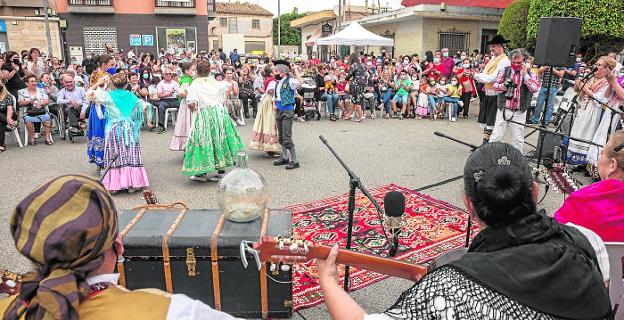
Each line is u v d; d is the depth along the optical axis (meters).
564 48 5.52
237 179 2.88
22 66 10.16
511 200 1.15
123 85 5.41
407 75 12.00
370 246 4.02
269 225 2.82
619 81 5.97
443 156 7.45
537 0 12.14
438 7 17.42
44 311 0.90
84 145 8.36
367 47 22.72
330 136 9.21
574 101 6.15
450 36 18.36
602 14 11.23
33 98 8.20
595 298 1.14
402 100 11.84
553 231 1.20
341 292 1.43
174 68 11.14
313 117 11.86
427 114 11.99
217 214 2.99
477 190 1.20
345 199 5.28
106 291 1.01
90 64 13.54
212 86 5.82
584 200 2.11
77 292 0.94
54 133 9.45
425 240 4.16
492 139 6.73
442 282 1.10
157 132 9.75
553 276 1.09
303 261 1.54
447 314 1.06
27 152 7.78
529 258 1.11
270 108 7.07
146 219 2.90
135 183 5.48
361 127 10.38
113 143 5.36
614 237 2.03
